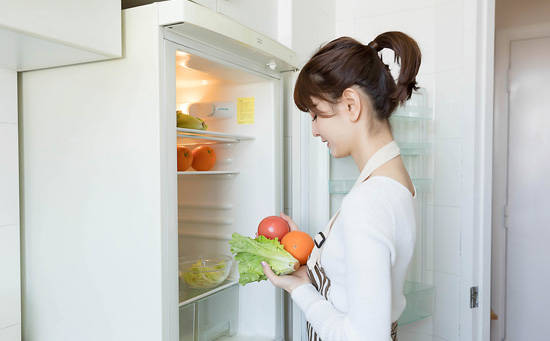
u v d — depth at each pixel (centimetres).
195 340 118
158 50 88
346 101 72
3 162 103
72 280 102
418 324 174
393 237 65
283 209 149
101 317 98
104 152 96
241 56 116
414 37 170
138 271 92
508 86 260
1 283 104
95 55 89
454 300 162
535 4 251
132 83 91
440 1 162
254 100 137
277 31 147
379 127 75
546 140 251
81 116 99
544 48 250
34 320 109
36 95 106
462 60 157
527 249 257
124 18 92
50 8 76
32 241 108
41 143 105
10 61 95
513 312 262
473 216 156
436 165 167
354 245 63
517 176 259
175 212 93
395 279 72
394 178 71
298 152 145
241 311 143
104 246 97
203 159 135
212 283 124
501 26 261
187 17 85
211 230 149
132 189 92
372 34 178
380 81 72
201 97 146
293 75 147
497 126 264
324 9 174
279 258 90
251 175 139
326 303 75
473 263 156
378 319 59
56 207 104
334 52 72
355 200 66
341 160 158
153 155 89
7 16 69
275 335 137
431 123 168
